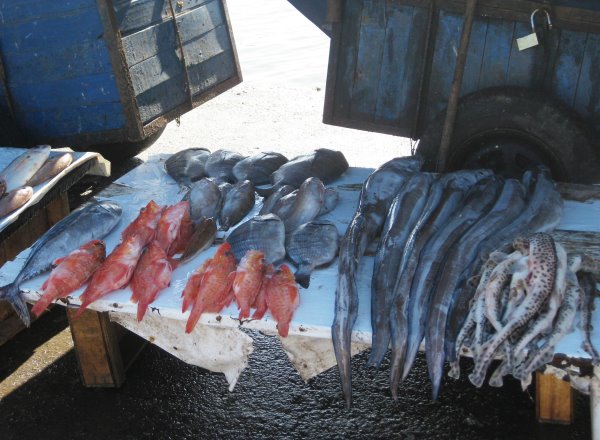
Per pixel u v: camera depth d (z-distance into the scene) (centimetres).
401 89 246
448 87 241
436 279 168
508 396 204
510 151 232
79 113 305
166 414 204
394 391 155
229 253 179
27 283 190
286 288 171
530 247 156
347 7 242
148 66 304
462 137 235
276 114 449
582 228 199
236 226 216
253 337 239
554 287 150
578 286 156
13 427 202
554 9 218
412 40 238
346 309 164
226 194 226
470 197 196
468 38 220
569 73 226
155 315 182
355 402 205
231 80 362
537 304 149
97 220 210
